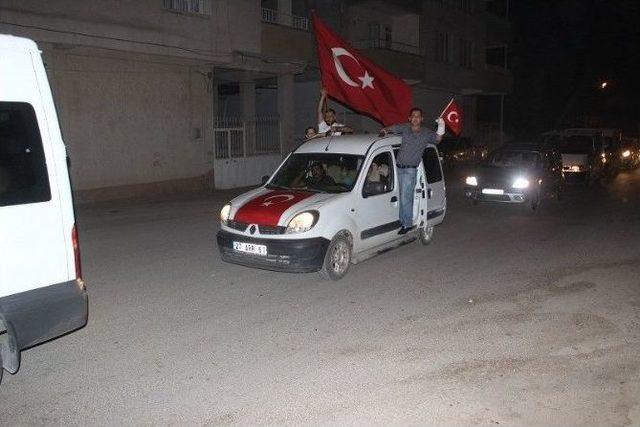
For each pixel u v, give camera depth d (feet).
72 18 43.06
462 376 15.16
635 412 13.30
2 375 13.96
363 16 86.94
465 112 119.85
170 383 14.73
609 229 37.09
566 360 16.14
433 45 97.55
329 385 14.66
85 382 14.75
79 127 46.91
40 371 15.34
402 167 27.40
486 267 26.78
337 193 24.56
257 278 24.44
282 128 68.64
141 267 26.20
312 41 71.46
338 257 23.93
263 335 18.02
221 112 95.76
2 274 12.55
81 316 13.97
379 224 25.98
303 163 26.91
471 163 94.48
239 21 59.21
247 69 63.57
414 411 13.39
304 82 83.76
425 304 21.16
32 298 13.01
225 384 14.69
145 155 52.90
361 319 19.52
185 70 55.98
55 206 13.38
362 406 13.61
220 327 18.69
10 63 12.81
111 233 34.09
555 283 24.03
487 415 13.20
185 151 56.85
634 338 17.78
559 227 37.91
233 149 62.44
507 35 126.82
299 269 22.30
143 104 52.19
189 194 54.49
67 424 12.78
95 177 48.60
